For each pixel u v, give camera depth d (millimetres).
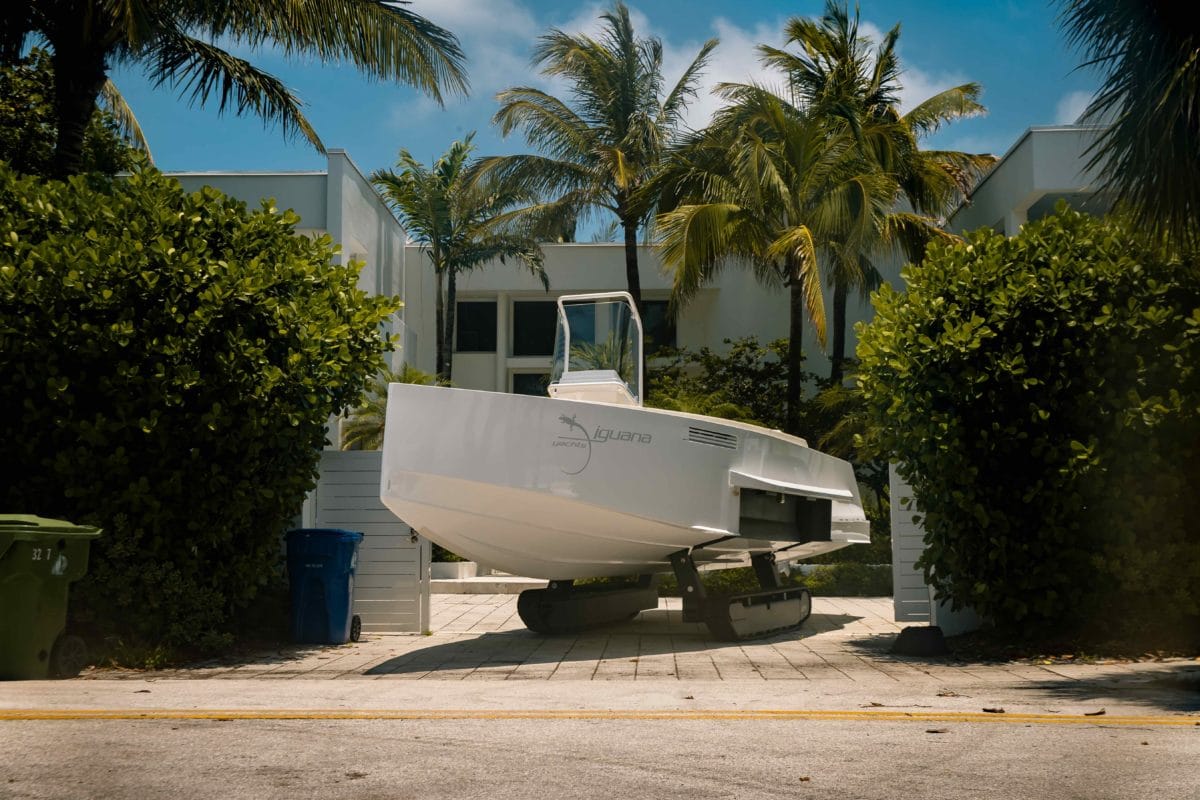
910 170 22500
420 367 29016
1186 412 8617
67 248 9047
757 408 23484
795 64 22812
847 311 26531
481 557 10305
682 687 7016
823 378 24359
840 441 20609
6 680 7578
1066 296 8945
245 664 9039
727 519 9883
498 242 27047
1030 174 20844
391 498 9125
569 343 11148
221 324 9406
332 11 13445
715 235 19781
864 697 6387
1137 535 8867
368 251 24750
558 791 3896
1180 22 7172
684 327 28109
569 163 25562
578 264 28844
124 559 9031
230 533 9500
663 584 17266
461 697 6488
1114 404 8797
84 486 9117
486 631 11891
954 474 9203
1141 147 7391
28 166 16812
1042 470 9156
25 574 7641
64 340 8953
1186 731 5035
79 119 13266
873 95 23203
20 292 9000
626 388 10961
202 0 13133
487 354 29203
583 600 11508
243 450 9586
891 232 21531
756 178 19797
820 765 4328
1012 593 9148
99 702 6184
